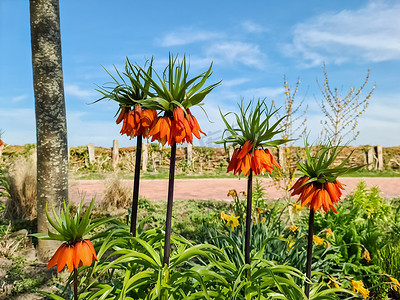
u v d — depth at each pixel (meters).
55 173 5.74
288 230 5.17
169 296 2.80
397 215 7.43
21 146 17.52
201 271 2.78
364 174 17.44
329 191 2.81
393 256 4.86
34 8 5.73
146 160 18.34
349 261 4.70
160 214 8.42
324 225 5.34
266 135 2.88
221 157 19.31
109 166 17.56
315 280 3.99
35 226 7.20
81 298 2.86
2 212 7.70
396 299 4.68
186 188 12.81
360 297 4.27
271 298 2.93
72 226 2.25
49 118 5.77
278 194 10.91
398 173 17.88
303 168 2.88
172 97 2.64
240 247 4.25
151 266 2.85
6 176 8.07
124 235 3.15
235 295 2.77
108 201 8.75
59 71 5.88
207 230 5.02
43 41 5.73
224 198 10.59
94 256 2.33
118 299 2.66
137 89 3.00
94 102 2.98
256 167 2.87
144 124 2.80
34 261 5.64
